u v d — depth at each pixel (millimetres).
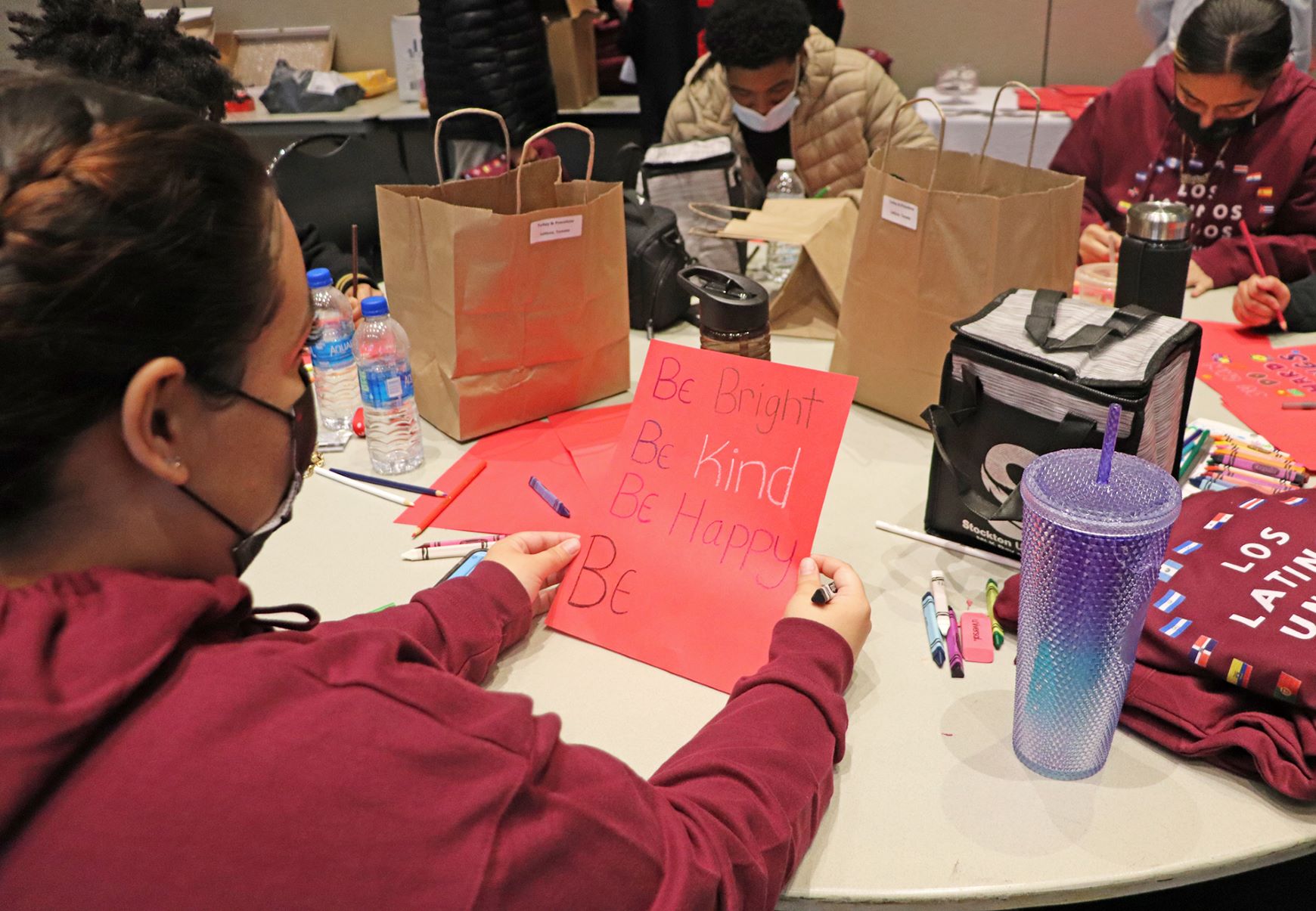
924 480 1188
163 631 441
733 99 2324
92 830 404
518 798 468
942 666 883
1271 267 1736
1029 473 715
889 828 722
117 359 419
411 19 3623
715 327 1194
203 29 3893
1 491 426
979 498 987
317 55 3938
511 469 1230
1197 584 862
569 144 2488
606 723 831
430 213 1213
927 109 3090
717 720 728
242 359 482
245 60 3961
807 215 1574
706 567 946
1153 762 779
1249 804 735
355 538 1105
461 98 2465
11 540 456
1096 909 1069
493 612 880
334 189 2045
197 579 499
